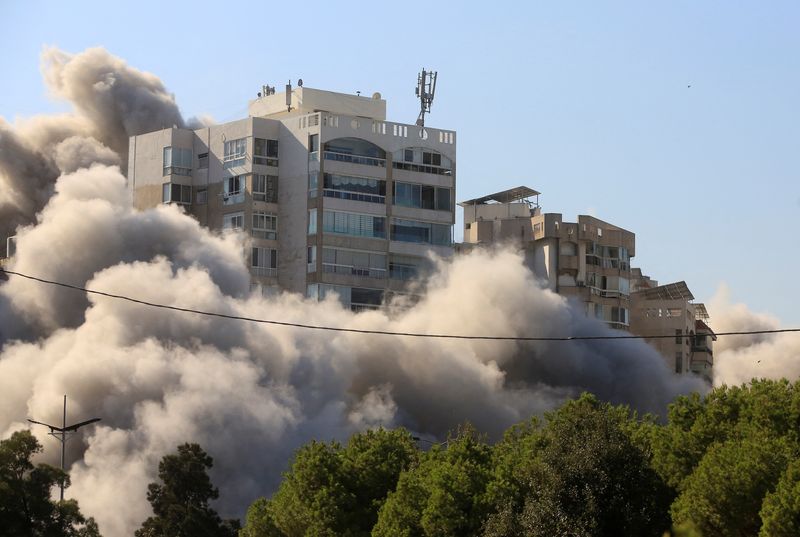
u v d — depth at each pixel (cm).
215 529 9838
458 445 8950
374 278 15088
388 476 9138
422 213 15450
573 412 8688
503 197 18600
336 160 15000
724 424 8462
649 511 8119
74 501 8906
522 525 8019
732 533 7619
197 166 15812
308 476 8956
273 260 15162
